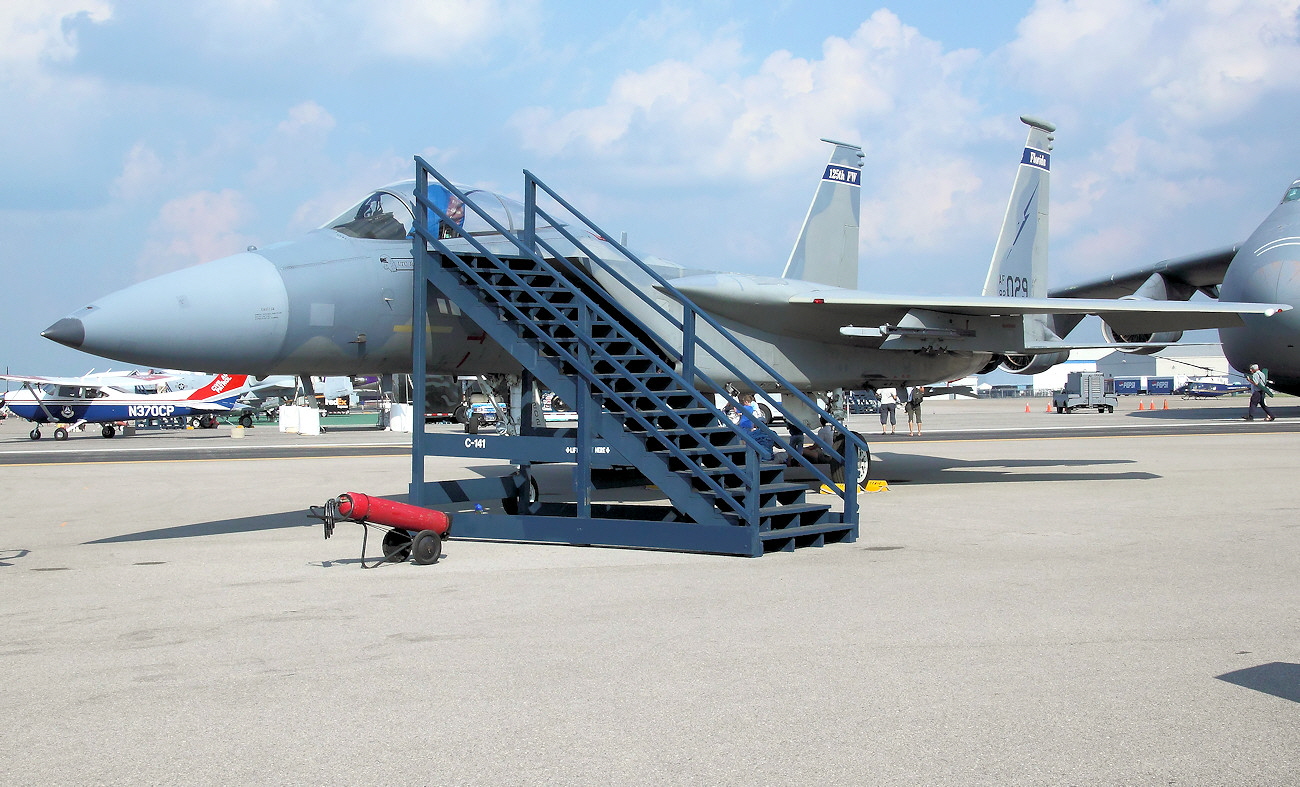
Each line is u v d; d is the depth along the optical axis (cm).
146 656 498
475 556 817
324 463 2031
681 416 904
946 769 346
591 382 898
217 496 1355
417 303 962
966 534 923
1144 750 363
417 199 959
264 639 531
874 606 604
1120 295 3500
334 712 409
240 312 893
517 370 1130
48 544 909
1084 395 5478
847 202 1844
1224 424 3434
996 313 1402
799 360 1413
